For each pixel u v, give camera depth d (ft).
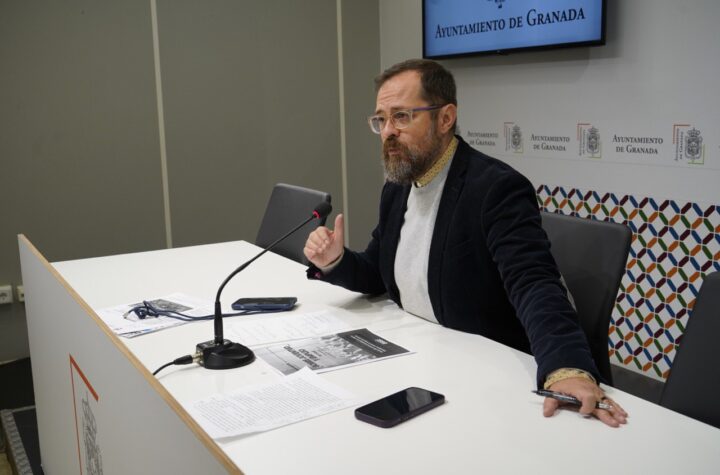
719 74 8.95
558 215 6.42
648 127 9.87
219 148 14.20
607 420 4.02
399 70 5.81
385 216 6.46
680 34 9.30
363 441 3.90
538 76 11.46
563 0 10.57
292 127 14.85
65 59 12.63
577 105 10.86
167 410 3.51
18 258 12.72
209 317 6.11
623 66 10.09
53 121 12.68
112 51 12.99
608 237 5.96
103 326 4.68
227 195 14.42
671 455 3.68
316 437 3.96
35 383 8.32
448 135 5.91
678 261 9.76
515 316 5.87
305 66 14.79
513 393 4.48
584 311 5.93
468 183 5.75
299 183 15.12
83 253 13.25
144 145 13.51
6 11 12.07
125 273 7.69
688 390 4.49
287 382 4.70
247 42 14.16
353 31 15.11
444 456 3.72
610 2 10.08
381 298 6.66
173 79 13.57
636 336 10.50
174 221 13.98
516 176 5.59
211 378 4.82
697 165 9.34
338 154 15.43
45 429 7.93
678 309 9.86
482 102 12.68
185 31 13.55
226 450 3.84
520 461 3.65
